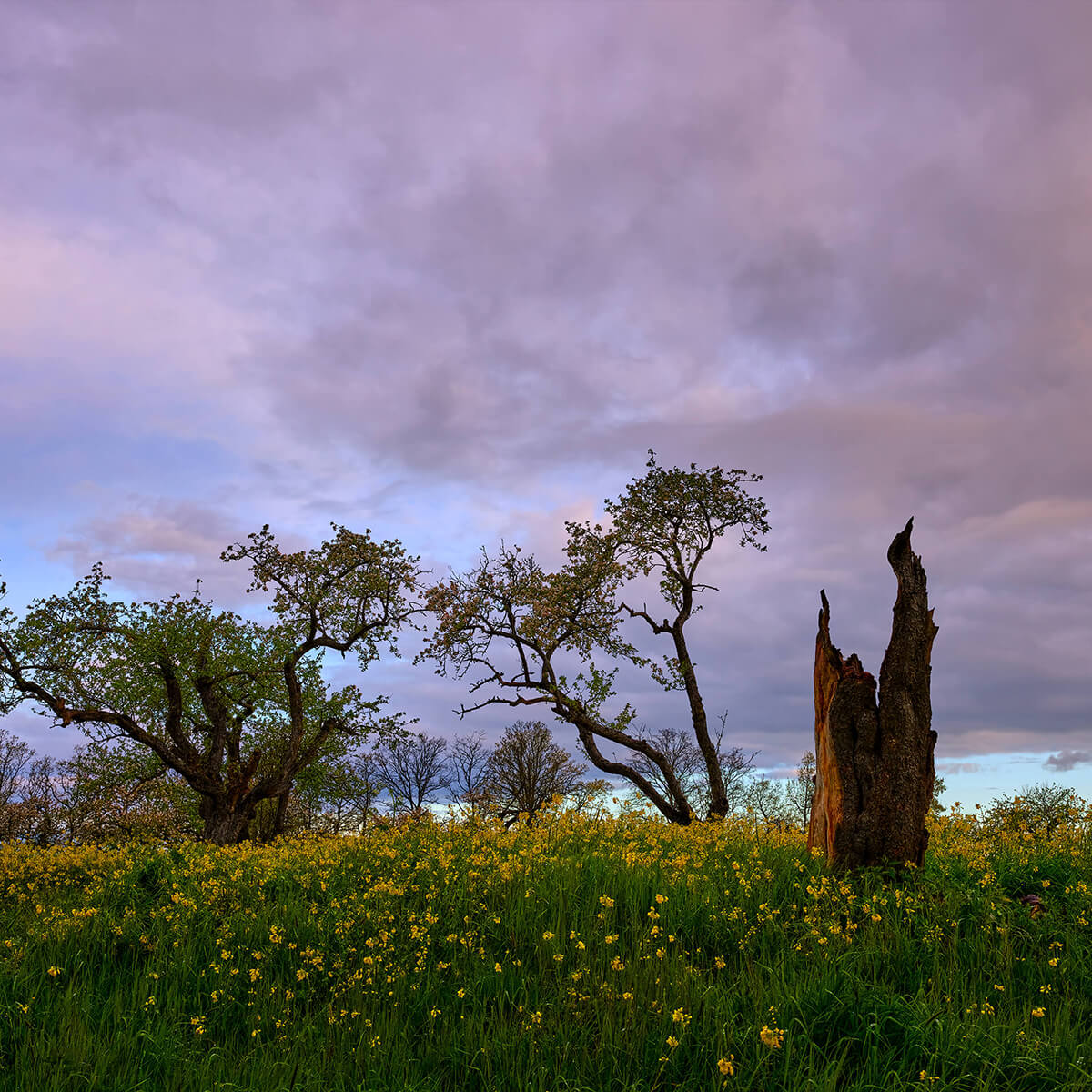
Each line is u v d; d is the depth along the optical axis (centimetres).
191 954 870
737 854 1100
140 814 2853
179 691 2519
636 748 2292
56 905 1115
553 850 1165
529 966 797
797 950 762
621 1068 599
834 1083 526
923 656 967
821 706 1035
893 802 931
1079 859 1013
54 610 2325
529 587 2308
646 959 760
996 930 775
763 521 2375
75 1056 651
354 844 1318
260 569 2612
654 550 2441
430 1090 600
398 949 845
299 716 2642
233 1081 636
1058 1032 593
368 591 2634
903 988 693
